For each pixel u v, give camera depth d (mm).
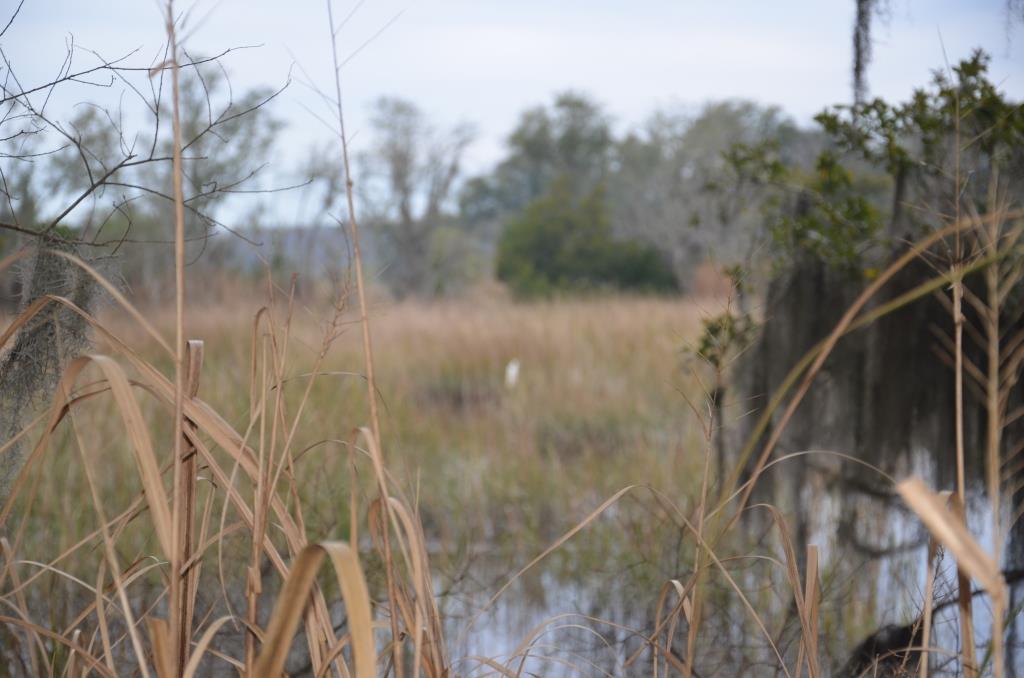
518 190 51656
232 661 1625
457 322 12797
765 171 4297
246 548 3244
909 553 3631
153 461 1393
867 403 3805
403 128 34938
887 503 3719
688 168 34719
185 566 1584
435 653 1525
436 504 6012
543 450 7648
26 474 1532
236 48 1705
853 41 3514
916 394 3613
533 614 4305
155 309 9086
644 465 6152
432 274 30281
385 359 10516
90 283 2020
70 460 4086
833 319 3949
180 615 1592
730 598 3658
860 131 3637
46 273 1962
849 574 3572
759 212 4391
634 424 7984
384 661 2238
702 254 27734
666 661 1852
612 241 30281
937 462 3562
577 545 4980
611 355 10531
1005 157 3002
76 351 2006
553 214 30344
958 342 1519
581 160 47062
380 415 7039
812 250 3945
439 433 7684
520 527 5461
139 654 1335
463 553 4887
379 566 3549
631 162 39125
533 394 9203
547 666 3455
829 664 3023
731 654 3240
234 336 7723
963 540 1011
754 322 3875
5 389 1948
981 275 3297
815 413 3980
